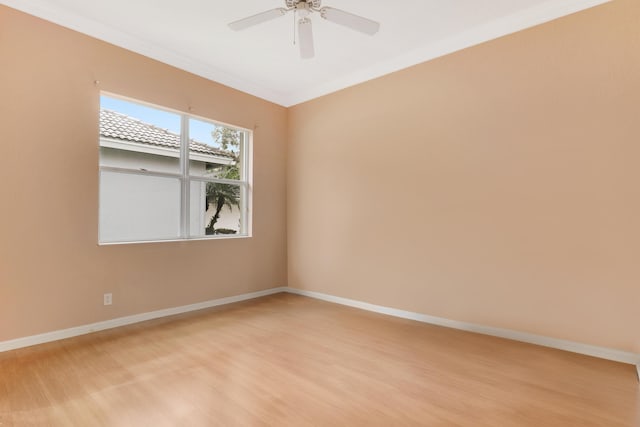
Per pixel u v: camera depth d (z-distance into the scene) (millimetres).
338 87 4328
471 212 3240
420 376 2293
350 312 3891
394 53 3623
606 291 2580
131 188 3449
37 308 2785
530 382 2215
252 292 4539
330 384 2174
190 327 3285
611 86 2562
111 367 2387
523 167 2947
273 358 2578
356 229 4148
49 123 2846
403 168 3725
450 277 3375
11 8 2666
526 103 2932
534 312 2895
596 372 2352
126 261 3320
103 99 3303
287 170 4934
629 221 2496
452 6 2799
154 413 1824
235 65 3898
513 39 2992
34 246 2768
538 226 2877
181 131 3848
